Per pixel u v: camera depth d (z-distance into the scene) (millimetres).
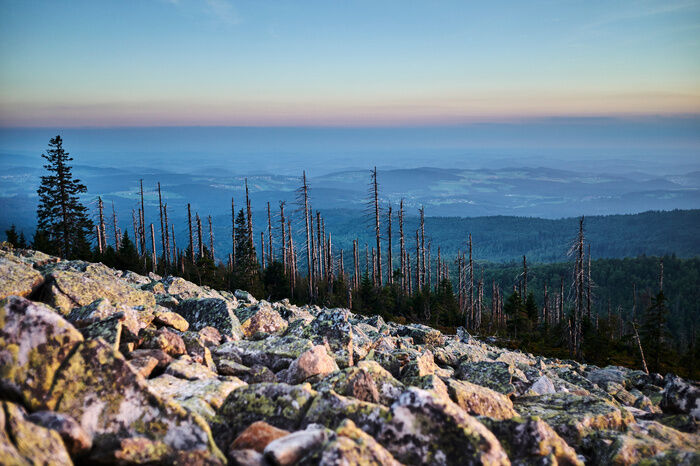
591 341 55500
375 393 8211
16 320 6016
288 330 14914
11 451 4059
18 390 5500
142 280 22938
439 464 5879
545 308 82688
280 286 65375
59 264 17188
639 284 186250
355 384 8234
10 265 11102
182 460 5113
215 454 5348
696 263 194875
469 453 5934
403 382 10953
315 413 6770
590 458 8461
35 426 4559
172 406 5805
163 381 8242
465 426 6156
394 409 6395
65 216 52281
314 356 10078
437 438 6094
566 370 21000
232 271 70875
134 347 9469
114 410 5637
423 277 79938
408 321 62688
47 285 11305
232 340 12859
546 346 59094
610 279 196125
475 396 9531
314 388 8422
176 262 71875
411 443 6082
